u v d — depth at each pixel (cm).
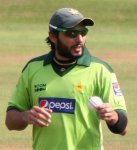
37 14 11250
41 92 1686
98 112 1578
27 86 1723
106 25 10525
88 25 1664
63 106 1661
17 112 1719
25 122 1673
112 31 9894
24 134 3691
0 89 5209
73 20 1639
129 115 4191
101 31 9838
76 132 1655
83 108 1656
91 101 1587
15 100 1741
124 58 7281
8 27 10188
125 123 1648
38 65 1712
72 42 1653
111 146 3469
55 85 1678
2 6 11556
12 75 6003
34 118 1602
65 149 1653
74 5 11644
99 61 1697
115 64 6819
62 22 1648
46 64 1703
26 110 1742
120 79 5812
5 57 7250
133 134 3678
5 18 10975
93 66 1681
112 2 11781
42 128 1669
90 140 1659
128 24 10725
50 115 1606
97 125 1662
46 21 10912
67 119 1658
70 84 1670
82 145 1658
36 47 8062
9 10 11381
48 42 1705
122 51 7819
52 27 1672
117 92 1672
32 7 11538
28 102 1742
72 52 1662
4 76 5934
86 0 11850
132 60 7119
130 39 9012
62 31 1648
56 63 1694
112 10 11425
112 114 1591
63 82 1673
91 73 1677
